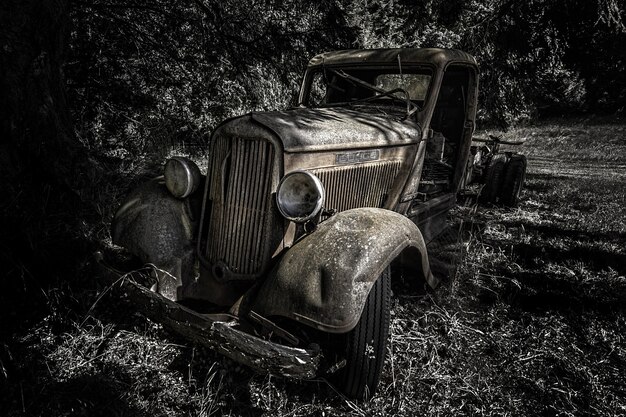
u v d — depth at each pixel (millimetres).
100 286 3289
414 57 4141
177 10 6887
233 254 2775
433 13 9695
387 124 3514
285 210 2590
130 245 2955
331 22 7137
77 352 2867
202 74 7703
